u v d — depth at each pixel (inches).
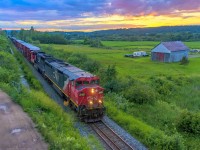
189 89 1496.1
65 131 648.4
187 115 847.7
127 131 775.7
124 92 1197.7
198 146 719.7
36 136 547.8
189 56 3068.4
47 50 2866.6
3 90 940.0
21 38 5344.5
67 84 946.1
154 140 674.8
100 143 658.8
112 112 918.4
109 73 1449.3
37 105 780.6
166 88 1424.7
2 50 1953.7
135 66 2190.0
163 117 965.8
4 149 484.7
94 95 828.0
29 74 1482.5
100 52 3265.3
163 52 2598.4
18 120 638.5
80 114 810.8
